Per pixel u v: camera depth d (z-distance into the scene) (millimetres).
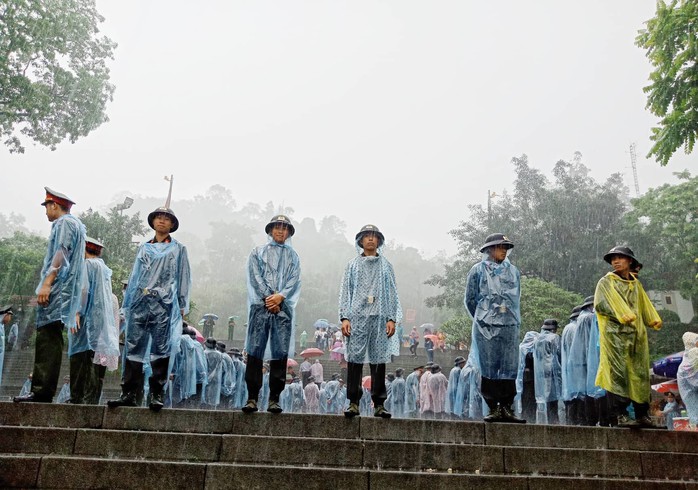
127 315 6062
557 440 5605
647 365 6227
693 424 8352
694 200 26891
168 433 5109
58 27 20234
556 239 30344
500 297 6500
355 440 5242
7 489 4602
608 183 31859
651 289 28531
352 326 6242
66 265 6039
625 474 5281
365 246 6641
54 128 22125
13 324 22547
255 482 4730
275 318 6133
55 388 5852
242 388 11648
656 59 11094
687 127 10812
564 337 8242
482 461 5199
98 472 4695
